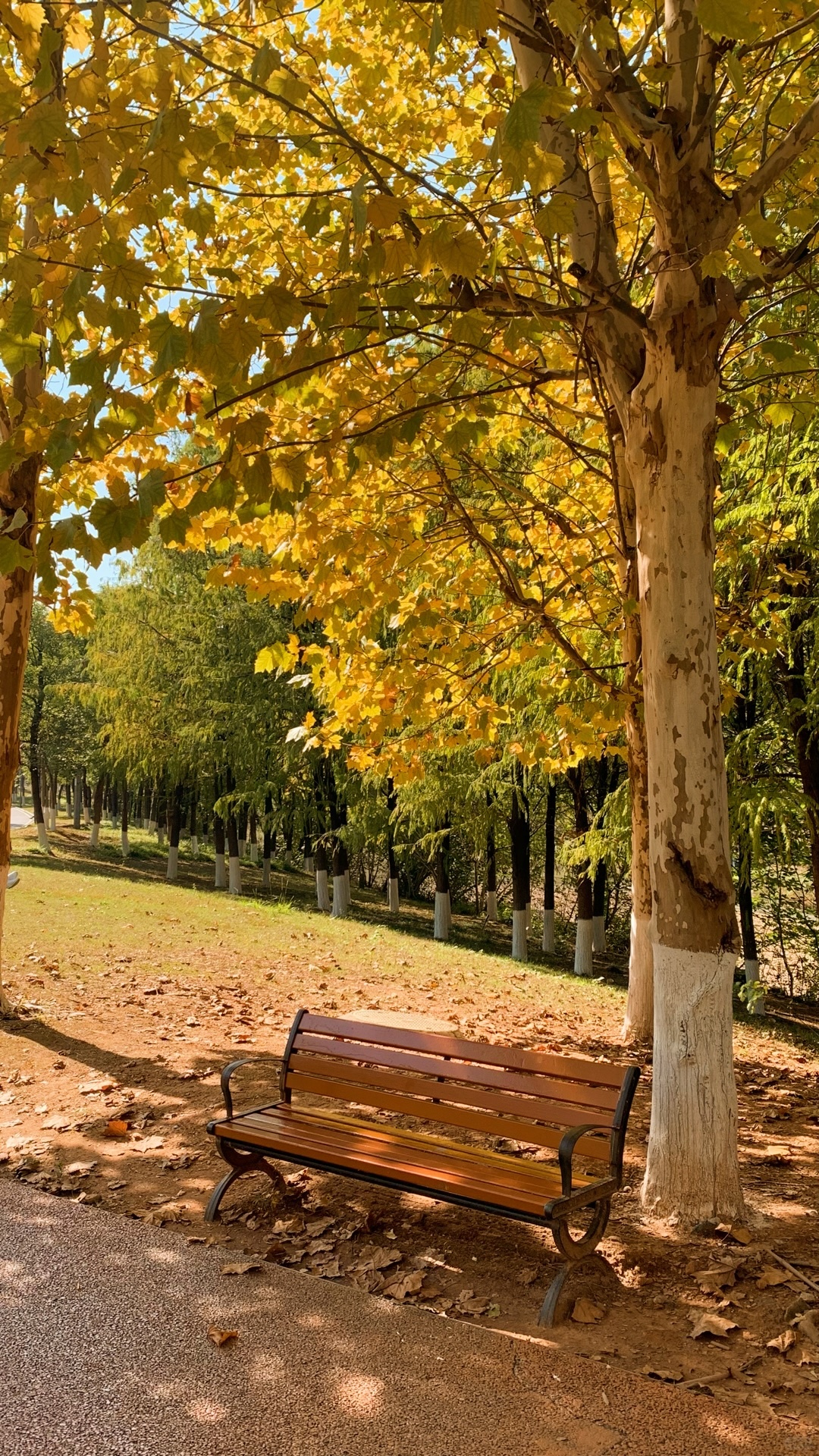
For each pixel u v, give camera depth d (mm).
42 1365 3285
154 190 3605
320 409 6344
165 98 3854
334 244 6699
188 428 6176
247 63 6387
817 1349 3506
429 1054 4605
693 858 4656
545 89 3033
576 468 9375
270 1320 3609
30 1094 6547
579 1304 3842
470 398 5473
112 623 27406
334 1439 2930
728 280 4730
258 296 3750
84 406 4363
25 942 12352
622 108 4297
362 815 23375
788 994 22688
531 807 22234
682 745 4688
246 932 15625
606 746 9453
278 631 24609
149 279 3717
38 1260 4078
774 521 9859
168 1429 2961
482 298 5199
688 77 4531
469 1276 4133
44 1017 8484
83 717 36656
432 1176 3971
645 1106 6801
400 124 6742
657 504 4805
